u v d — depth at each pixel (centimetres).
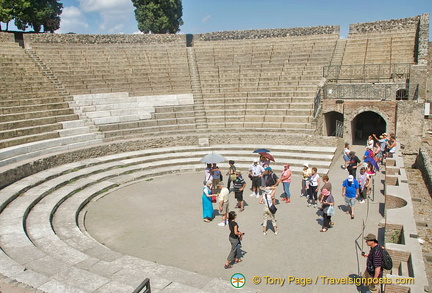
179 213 1410
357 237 1188
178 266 1030
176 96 2647
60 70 2619
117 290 757
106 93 2534
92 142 2095
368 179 1462
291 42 3197
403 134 2270
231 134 2283
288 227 1272
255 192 1603
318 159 1981
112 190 1675
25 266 881
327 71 2688
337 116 2781
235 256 1029
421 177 1850
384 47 2788
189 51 3225
